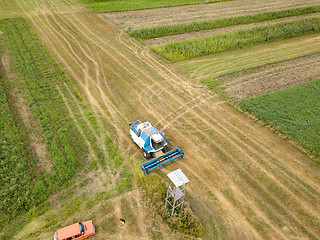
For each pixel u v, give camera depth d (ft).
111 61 117.60
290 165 68.44
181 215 55.72
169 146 74.79
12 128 79.05
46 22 154.92
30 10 171.53
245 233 53.98
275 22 158.61
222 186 63.52
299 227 54.85
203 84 102.37
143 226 55.01
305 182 64.03
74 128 80.53
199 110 88.79
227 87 99.71
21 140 75.41
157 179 64.28
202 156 71.56
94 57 120.47
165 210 56.90
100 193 61.36
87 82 103.81
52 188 61.82
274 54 123.24
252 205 59.26
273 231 54.24
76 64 115.24
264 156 71.20
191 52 122.42
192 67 113.91
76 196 60.70
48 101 91.66
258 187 63.16
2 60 116.26
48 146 73.82
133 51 126.21
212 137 77.71
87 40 135.44
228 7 184.34
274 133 78.43
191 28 148.05
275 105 88.17
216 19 157.17
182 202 55.57
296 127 78.79
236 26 154.51
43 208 57.77
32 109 87.51
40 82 101.50
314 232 53.93
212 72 109.81
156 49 125.49
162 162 68.64
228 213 57.72
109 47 129.08
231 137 77.56
